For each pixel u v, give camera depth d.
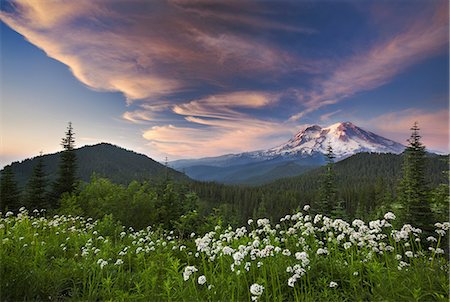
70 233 9.23
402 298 4.20
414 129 19.44
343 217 21.36
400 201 18.38
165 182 33.53
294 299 4.57
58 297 4.89
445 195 15.60
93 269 5.34
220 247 5.89
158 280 5.54
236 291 4.98
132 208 21.61
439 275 4.75
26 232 8.03
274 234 6.84
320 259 5.85
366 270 5.30
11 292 4.77
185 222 18.41
